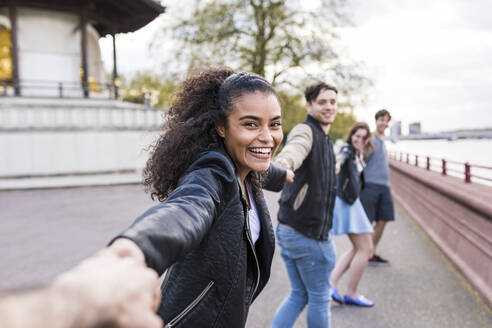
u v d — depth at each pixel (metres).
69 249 5.11
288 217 2.22
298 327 2.90
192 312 0.94
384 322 2.94
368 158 4.40
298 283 2.31
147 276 0.37
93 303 0.29
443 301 3.30
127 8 22.58
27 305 0.23
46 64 20.80
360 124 3.75
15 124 15.77
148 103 23.75
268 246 1.23
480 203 3.58
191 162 1.07
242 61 20.23
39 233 6.07
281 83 20.33
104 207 8.52
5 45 21.42
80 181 13.54
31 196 10.66
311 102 2.38
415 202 7.39
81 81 21.91
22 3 19.86
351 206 3.15
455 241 4.45
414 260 4.52
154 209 0.69
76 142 16.34
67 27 21.36
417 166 10.11
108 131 16.94
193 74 1.21
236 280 0.99
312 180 2.18
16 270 4.28
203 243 0.94
